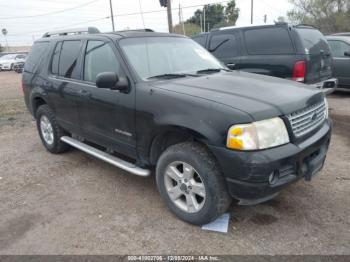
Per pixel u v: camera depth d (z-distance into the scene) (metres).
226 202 3.04
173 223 3.34
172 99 3.16
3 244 3.14
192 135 3.03
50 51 5.18
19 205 3.86
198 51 4.57
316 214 3.39
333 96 9.39
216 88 3.29
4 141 6.52
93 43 4.27
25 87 5.74
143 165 3.77
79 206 3.77
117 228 3.30
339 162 4.64
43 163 5.14
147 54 3.96
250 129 2.72
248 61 7.01
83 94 4.22
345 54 8.90
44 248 3.05
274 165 2.74
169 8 15.95
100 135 4.18
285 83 3.66
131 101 3.51
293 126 2.99
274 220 3.31
